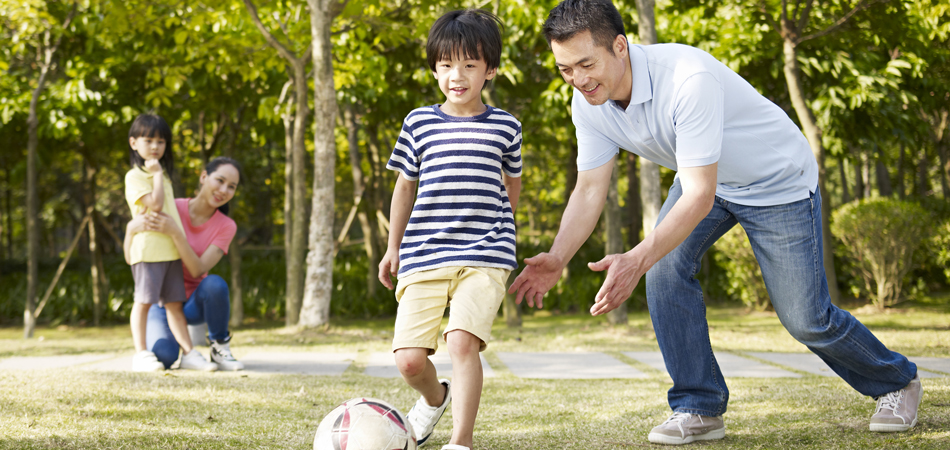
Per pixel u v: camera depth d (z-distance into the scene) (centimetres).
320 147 580
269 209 1210
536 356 420
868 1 582
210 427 204
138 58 736
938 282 957
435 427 220
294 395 265
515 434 201
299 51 691
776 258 189
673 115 171
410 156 190
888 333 507
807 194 187
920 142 888
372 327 726
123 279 953
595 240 1103
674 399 199
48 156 836
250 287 920
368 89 784
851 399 241
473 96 187
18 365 364
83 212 1232
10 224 1254
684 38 741
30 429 190
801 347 456
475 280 171
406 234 182
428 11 651
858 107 740
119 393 256
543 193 1350
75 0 698
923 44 740
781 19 612
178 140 1004
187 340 345
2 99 728
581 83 170
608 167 204
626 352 442
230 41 646
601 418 224
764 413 227
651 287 201
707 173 165
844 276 885
